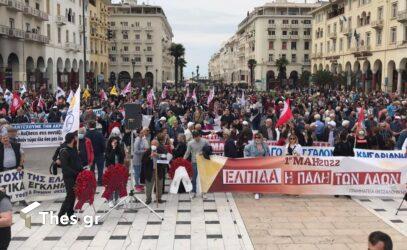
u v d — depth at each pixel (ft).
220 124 70.49
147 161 40.37
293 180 42.86
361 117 54.19
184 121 72.54
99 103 98.99
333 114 66.59
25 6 158.51
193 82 266.77
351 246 30.19
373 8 203.00
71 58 214.90
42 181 40.98
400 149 49.83
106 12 285.64
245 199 42.75
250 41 372.38
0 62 147.43
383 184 42.78
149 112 86.12
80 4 228.63
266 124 56.90
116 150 46.03
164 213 38.06
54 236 32.24
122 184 36.94
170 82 339.98
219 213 38.01
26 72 168.14
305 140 53.57
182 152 46.01
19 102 74.23
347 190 42.86
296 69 338.54
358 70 222.07
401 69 179.83
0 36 144.77
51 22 188.75
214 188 42.88
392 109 79.25
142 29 343.26
